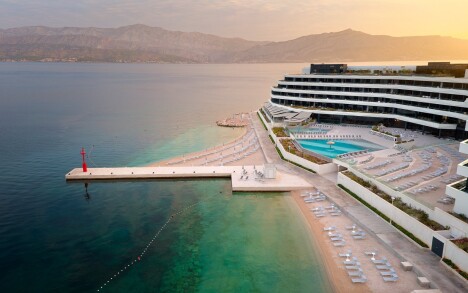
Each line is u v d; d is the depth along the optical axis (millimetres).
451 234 39406
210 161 78000
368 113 103500
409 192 49625
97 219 53219
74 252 44438
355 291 34844
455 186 43031
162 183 67188
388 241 42406
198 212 55031
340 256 40969
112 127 124125
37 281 38844
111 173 69188
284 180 64250
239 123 127125
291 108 115625
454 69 98625
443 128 84312
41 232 49438
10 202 59281
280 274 38812
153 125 128000
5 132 114625
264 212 54062
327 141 89688
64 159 84625
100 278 39219
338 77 113500
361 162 65375
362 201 53906
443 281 34469
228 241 46156
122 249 44938
